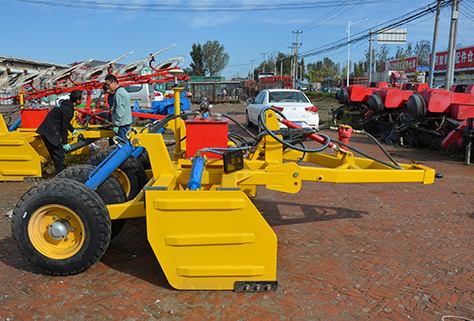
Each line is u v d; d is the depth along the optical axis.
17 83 9.86
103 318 2.91
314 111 11.39
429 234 4.66
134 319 2.90
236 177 3.68
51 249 3.48
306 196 6.30
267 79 41.34
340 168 4.29
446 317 2.97
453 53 17.75
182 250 3.21
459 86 13.42
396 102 12.58
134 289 3.34
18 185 6.74
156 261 3.88
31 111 7.83
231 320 2.89
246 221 3.18
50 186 3.33
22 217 3.34
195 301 3.15
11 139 6.79
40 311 3.00
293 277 3.58
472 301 3.20
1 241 4.36
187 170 3.93
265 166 4.21
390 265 3.84
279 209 5.63
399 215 5.36
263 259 3.24
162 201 3.12
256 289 3.29
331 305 3.12
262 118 4.09
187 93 14.05
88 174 4.04
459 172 8.06
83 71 9.83
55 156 6.60
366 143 12.07
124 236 4.53
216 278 3.27
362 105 15.05
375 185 7.05
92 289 3.33
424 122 10.61
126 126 7.14
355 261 3.93
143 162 5.30
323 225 4.96
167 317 2.93
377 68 50.72
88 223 3.33
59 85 10.14
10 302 3.12
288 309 3.05
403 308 3.09
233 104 34.78
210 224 3.17
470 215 5.36
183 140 4.46
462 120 9.83
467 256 4.05
